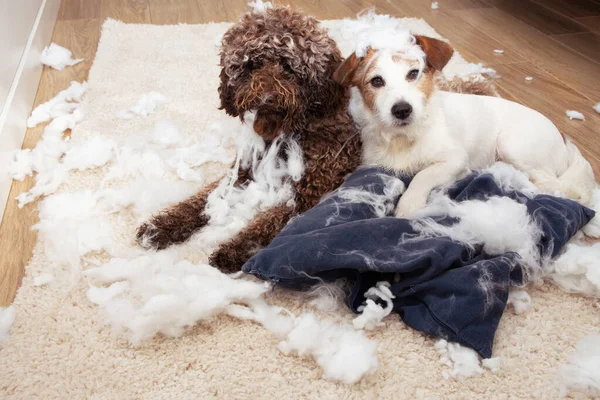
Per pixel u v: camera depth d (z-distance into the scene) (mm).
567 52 2262
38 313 1117
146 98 1916
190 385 962
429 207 1201
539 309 1095
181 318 1038
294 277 1073
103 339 1058
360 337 1015
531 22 2551
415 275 1072
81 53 2316
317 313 1105
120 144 1691
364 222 1108
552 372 964
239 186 1392
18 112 1772
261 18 1204
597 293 1106
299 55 1162
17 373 991
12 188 1543
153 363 1005
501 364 979
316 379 967
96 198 1449
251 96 1141
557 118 1794
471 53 2248
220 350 1026
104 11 2719
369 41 1263
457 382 954
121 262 1200
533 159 1372
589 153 1616
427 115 1301
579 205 1239
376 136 1348
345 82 1259
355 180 1268
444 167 1286
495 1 2803
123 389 958
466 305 1004
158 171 1565
